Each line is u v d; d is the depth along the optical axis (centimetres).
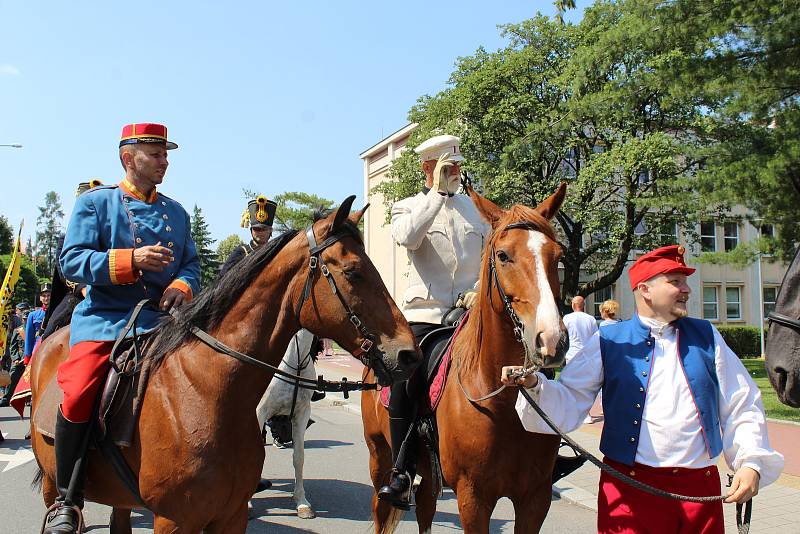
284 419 627
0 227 5809
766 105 1132
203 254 5125
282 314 304
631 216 2044
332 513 609
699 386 270
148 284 350
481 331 326
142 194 353
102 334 329
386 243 3462
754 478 249
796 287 287
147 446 292
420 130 2333
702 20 1185
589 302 2897
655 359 279
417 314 422
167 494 285
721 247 2912
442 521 600
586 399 291
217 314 307
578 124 2042
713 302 3094
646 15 1277
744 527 266
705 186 1238
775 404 1203
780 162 1088
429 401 368
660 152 1755
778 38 1082
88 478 328
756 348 2811
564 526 578
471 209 425
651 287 280
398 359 289
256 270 309
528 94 2108
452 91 2236
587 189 1947
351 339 294
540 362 268
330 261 295
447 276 420
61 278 456
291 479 748
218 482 287
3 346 559
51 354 377
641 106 1886
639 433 273
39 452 351
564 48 2192
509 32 2217
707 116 1410
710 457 268
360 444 984
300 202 3872
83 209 336
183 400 292
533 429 291
